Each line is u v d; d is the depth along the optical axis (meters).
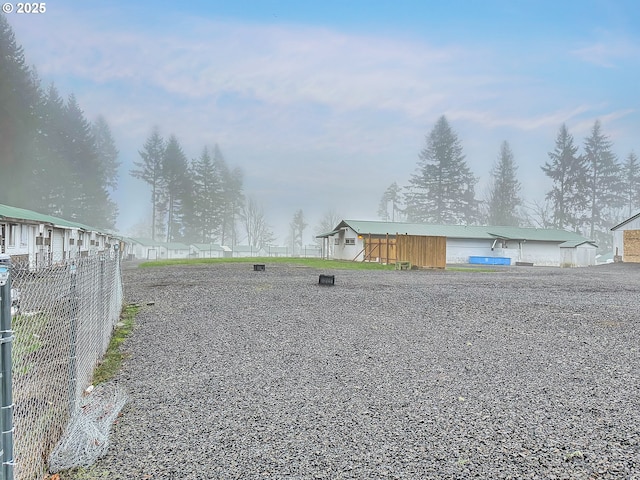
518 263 34.75
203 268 21.50
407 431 3.25
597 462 2.79
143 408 3.69
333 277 13.16
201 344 5.95
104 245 36.19
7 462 2.11
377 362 5.11
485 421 3.44
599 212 66.50
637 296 11.14
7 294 2.14
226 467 2.72
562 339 6.32
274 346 5.85
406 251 22.70
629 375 4.67
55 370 4.10
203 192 77.31
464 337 6.41
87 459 2.76
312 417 3.50
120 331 6.78
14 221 15.17
